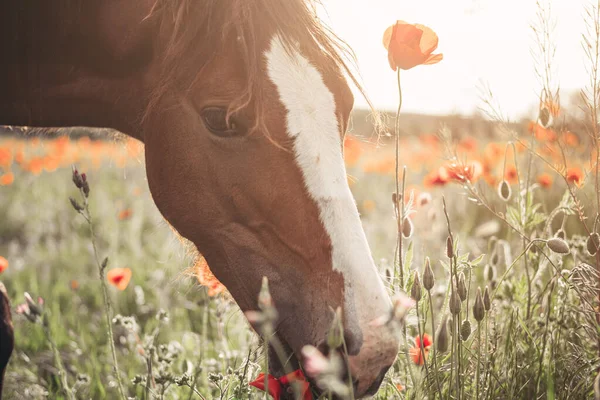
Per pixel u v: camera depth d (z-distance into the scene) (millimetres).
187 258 2438
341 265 1687
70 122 2330
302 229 1740
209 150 1873
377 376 1613
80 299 4367
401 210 2176
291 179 1754
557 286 2473
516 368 2088
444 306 1990
